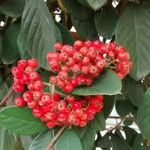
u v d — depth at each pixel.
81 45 0.24
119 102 0.39
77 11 0.31
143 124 0.28
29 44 0.28
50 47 0.28
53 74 0.28
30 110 0.24
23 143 0.31
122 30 0.29
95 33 0.33
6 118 0.23
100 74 0.23
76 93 0.23
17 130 0.24
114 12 0.31
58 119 0.22
